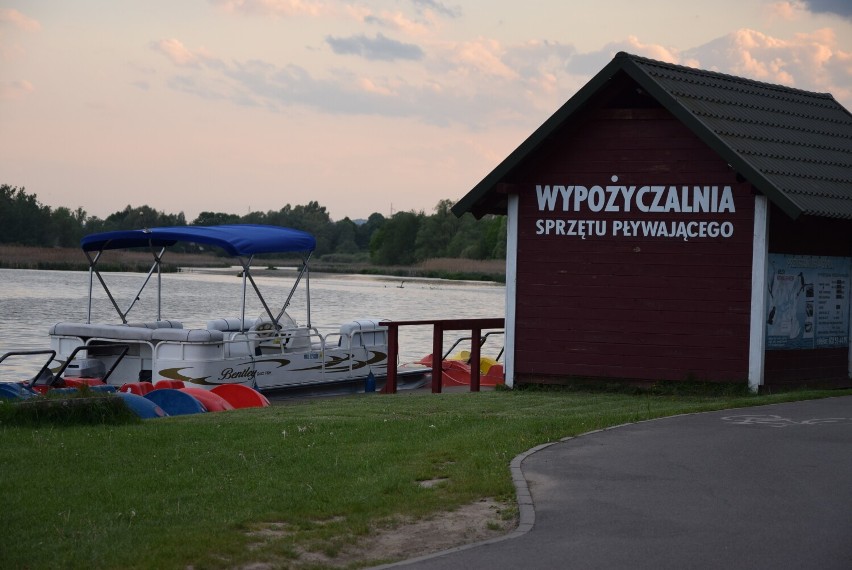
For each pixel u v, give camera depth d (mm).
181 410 20422
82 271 135125
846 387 23719
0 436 15281
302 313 62719
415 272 158000
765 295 21156
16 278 107625
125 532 9938
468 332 52562
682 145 21672
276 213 194000
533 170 22938
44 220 141625
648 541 9711
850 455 13484
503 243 158250
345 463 13125
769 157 21297
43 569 8844
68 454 13820
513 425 16016
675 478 12180
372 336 29078
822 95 27484
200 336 24297
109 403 17094
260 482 12117
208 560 9102
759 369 21062
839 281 23578
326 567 9086
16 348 39125
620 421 16359
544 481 12039
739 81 25219
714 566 8992
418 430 15898
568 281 22641
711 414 17094
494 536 10047
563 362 22719
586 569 8938
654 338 21906
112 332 25172
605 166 22312
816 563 9055
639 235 22031
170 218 124812
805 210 19547
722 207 21344
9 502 11148
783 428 15586
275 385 26172
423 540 9945
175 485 12008
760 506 10914
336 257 195875
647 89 21297
